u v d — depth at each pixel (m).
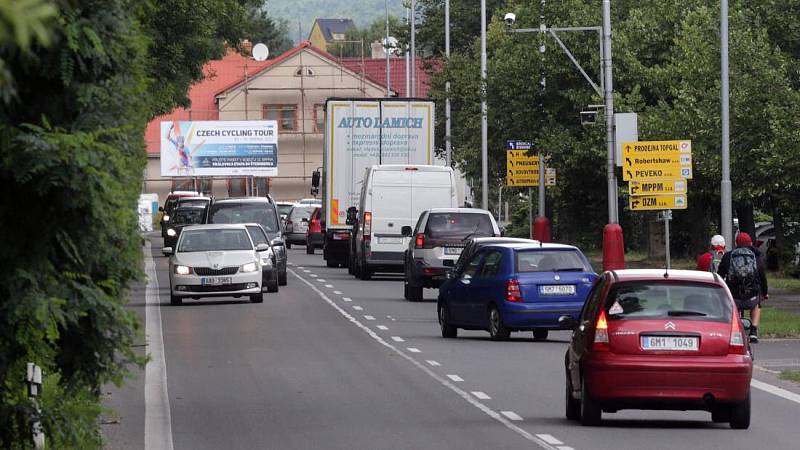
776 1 100.50
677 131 105.44
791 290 102.19
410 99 117.69
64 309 23.25
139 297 95.62
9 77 10.47
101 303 23.80
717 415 39.59
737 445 34.59
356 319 77.56
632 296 37.94
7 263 22.47
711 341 37.31
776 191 96.88
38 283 22.67
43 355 24.78
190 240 89.94
